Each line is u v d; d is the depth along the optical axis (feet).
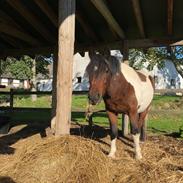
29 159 5.72
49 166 5.49
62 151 5.65
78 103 25.11
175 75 49.83
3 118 12.32
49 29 11.32
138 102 7.78
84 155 5.64
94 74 6.74
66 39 5.90
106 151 8.43
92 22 10.65
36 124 13.80
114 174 6.07
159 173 6.13
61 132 5.97
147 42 11.30
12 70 47.50
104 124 14.02
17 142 9.37
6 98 32.09
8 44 13.08
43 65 43.24
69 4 5.90
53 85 11.41
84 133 11.45
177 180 5.79
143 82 8.29
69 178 5.34
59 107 5.94
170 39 11.11
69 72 5.92
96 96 6.70
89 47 12.00
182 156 7.96
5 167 5.90
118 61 7.29
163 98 26.91
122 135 11.11
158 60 30.37
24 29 11.69
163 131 12.66
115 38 11.59
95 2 7.25
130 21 10.73
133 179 5.90
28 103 28.45
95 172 5.52
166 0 8.87
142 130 10.11
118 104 7.51
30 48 12.80
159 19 10.39
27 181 5.43
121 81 7.32
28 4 9.57
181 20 10.34
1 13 9.81
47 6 8.86
